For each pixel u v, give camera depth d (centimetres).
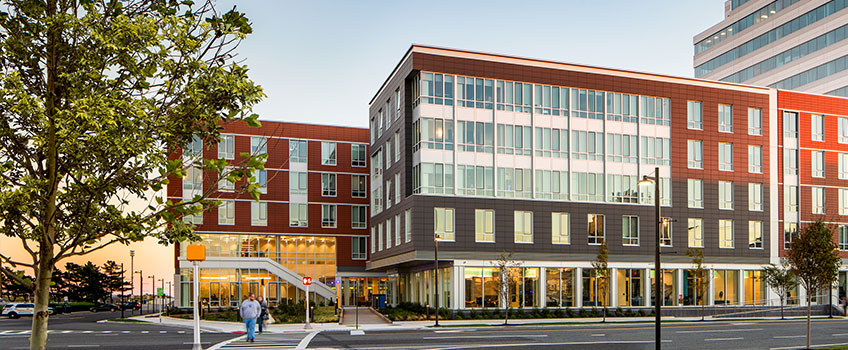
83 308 8494
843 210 5434
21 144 710
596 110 4912
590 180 4841
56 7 712
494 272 4581
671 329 3366
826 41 7081
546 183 4750
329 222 6341
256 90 768
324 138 6419
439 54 4591
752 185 5225
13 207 671
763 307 5088
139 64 727
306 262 6238
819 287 2406
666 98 5072
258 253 6088
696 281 4612
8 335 3194
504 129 4709
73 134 647
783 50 7669
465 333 3119
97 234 754
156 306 9950
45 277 736
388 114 5297
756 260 5119
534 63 4784
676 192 4978
